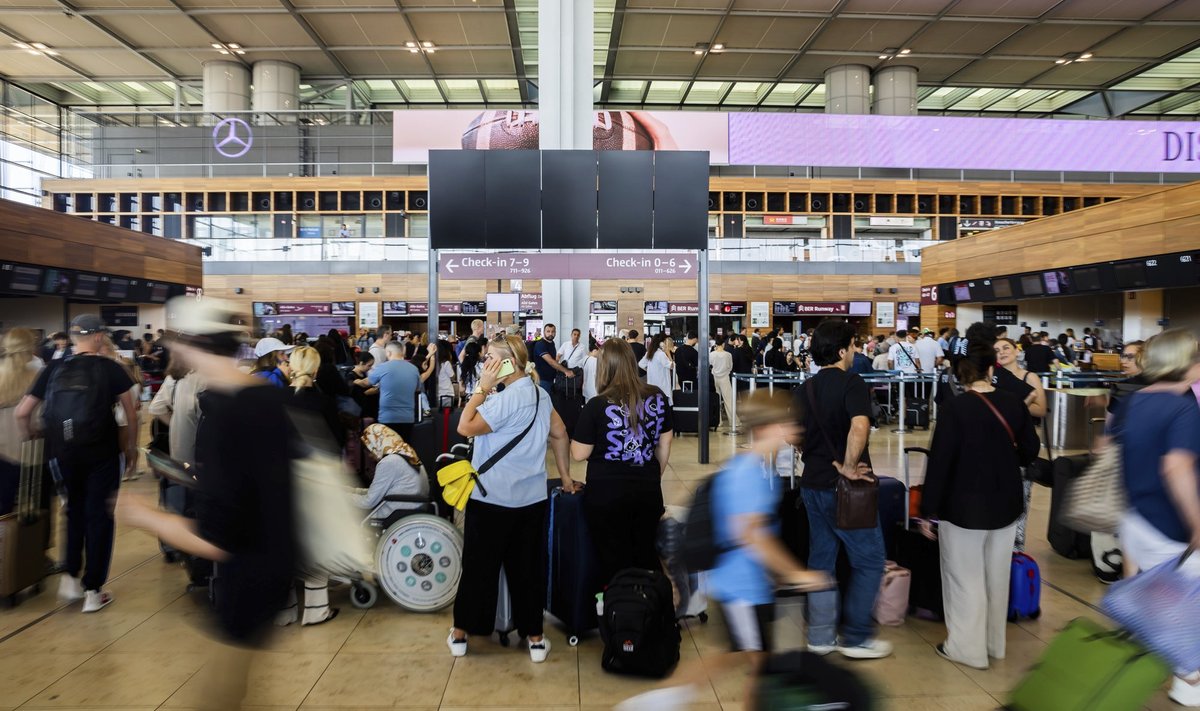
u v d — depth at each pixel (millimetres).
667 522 3449
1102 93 28453
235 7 20391
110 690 2967
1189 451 2484
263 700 2896
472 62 25031
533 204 7832
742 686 3031
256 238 23078
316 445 2369
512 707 2848
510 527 3244
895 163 15586
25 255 13172
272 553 1978
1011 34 22109
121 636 3547
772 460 2270
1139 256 12438
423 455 4441
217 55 23906
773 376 10477
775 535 2213
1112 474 3133
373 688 3008
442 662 3271
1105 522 3133
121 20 20984
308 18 21297
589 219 7867
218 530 1921
